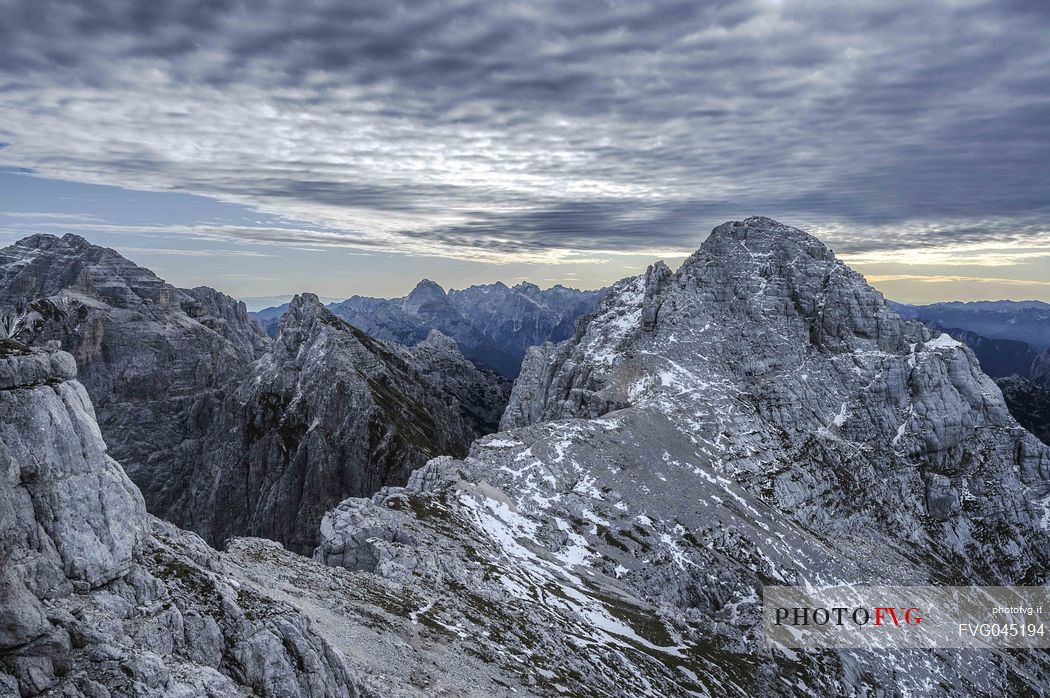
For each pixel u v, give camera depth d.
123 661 28.02
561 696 58.94
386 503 109.00
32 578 28.92
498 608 77.06
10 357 31.81
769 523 153.00
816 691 102.25
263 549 69.31
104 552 32.41
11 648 26.12
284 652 35.81
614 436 166.38
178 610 33.81
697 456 173.25
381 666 47.69
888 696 112.31
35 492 30.58
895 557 170.75
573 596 97.00
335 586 64.38
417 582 76.06
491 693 51.72
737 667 95.50
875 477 199.62
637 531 133.00
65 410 33.06
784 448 197.75
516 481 138.12
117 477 35.47
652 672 79.94
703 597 119.19
